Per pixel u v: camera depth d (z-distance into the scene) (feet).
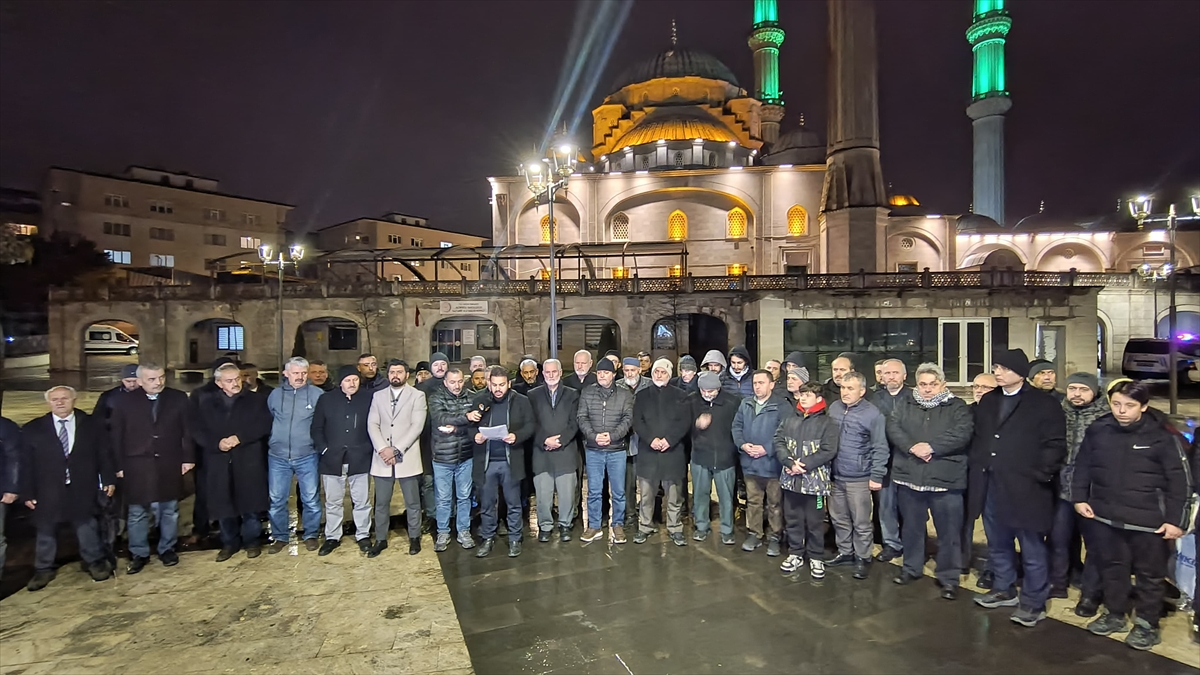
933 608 18.56
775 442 21.95
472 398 24.21
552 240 57.36
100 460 21.18
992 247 151.84
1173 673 14.90
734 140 159.94
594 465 24.62
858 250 123.85
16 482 20.30
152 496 21.65
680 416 23.97
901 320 81.25
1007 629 17.22
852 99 125.39
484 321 115.65
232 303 110.22
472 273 177.68
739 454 24.58
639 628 17.39
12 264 142.82
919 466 19.76
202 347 126.62
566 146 58.29
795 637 16.81
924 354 80.84
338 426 23.16
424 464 25.93
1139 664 15.35
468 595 19.67
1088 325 79.46
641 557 22.91
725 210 148.66
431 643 16.49
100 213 182.29
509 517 23.41
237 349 128.26
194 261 200.34
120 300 111.75
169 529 22.30
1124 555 16.70
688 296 99.60
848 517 21.47
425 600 19.17
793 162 154.81
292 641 16.63
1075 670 15.10
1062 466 17.49
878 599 19.19
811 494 20.77
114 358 140.05
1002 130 199.11
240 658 15.78
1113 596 16.87
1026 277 80.69
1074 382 19.48
